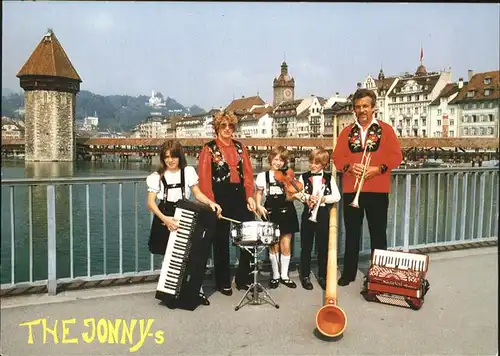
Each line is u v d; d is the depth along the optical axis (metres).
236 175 4.69
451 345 3.66
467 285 5.05
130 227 24.09
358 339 3.74
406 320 4.12
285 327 3.95
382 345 3.64
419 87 88.38
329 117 96.56
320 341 3.70
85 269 17.33
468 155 68.31
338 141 5.06
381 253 4.67
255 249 4.41
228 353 3.49
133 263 18.03
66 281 4.86
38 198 32.03
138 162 97.00
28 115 81.75
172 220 4.30
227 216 4.68
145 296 4.62
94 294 4.65
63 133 83.12
